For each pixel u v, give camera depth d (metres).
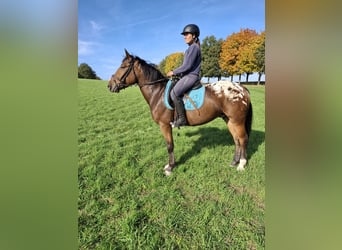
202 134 4.04
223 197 2.24
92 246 1.74
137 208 2.14
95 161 3.07
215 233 1.83
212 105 2.52
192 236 1.82
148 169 2.80
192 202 2.20
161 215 2.05
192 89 2.53
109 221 1.99
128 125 5.09
